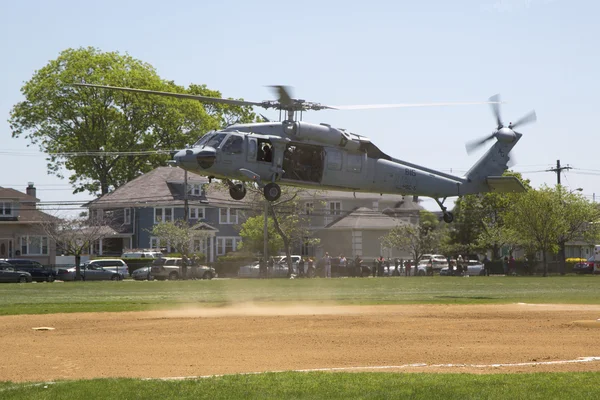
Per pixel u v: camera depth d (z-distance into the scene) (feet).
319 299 165.17
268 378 62.18
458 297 172.24
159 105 485.15
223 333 97.19
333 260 404.77
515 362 74.43
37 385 59.26
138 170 509.35
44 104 468.75
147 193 466.70
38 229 434.30
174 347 84.94
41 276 335.88
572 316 118.93
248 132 173.88
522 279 312.09
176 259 351.87
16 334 97.60
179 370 70.38
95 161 479.00
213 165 171.22
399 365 72.69
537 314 122.83
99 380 61.52
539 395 54.49
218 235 469.57
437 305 144.87
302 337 93.09
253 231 428.97
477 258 531.91
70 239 403.75
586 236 435.53
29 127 473.26
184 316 120.88
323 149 179.22
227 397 54.80
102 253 466.70
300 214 473.26
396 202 543.80
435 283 264.11
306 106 173.27
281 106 173.78
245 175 171.42
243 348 84.12
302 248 506.07
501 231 453.99
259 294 188.85
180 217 458.50
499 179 213.87
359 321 111.04
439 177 203.62
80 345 86.69
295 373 65.05
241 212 469.98
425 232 473.67
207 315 123.03
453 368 70.28
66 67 479.41
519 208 404.77
